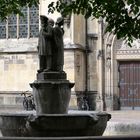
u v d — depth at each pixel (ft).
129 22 82.69
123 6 83.46
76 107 166.40
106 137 38.65
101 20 174.81
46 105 70.03
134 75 177.27
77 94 168.55
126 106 176.96
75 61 169.17
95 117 62.90
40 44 71.46
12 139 38.40
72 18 169.68
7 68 177.68
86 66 176.65
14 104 176.04
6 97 177.17
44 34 70.74
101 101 174.70
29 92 174.60
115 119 115.44
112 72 176.96
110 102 175.42
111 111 168.45
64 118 61.82
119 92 177.88
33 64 174.91
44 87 69.56
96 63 176.24
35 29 179.83
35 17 180.24
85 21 176.04
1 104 177.47
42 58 71.51
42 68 71.67
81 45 174.50
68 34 170.19
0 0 99.09
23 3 98.43
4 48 178.29
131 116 134.92
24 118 63.16
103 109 175.11
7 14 100.83
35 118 61.52
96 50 176.35
